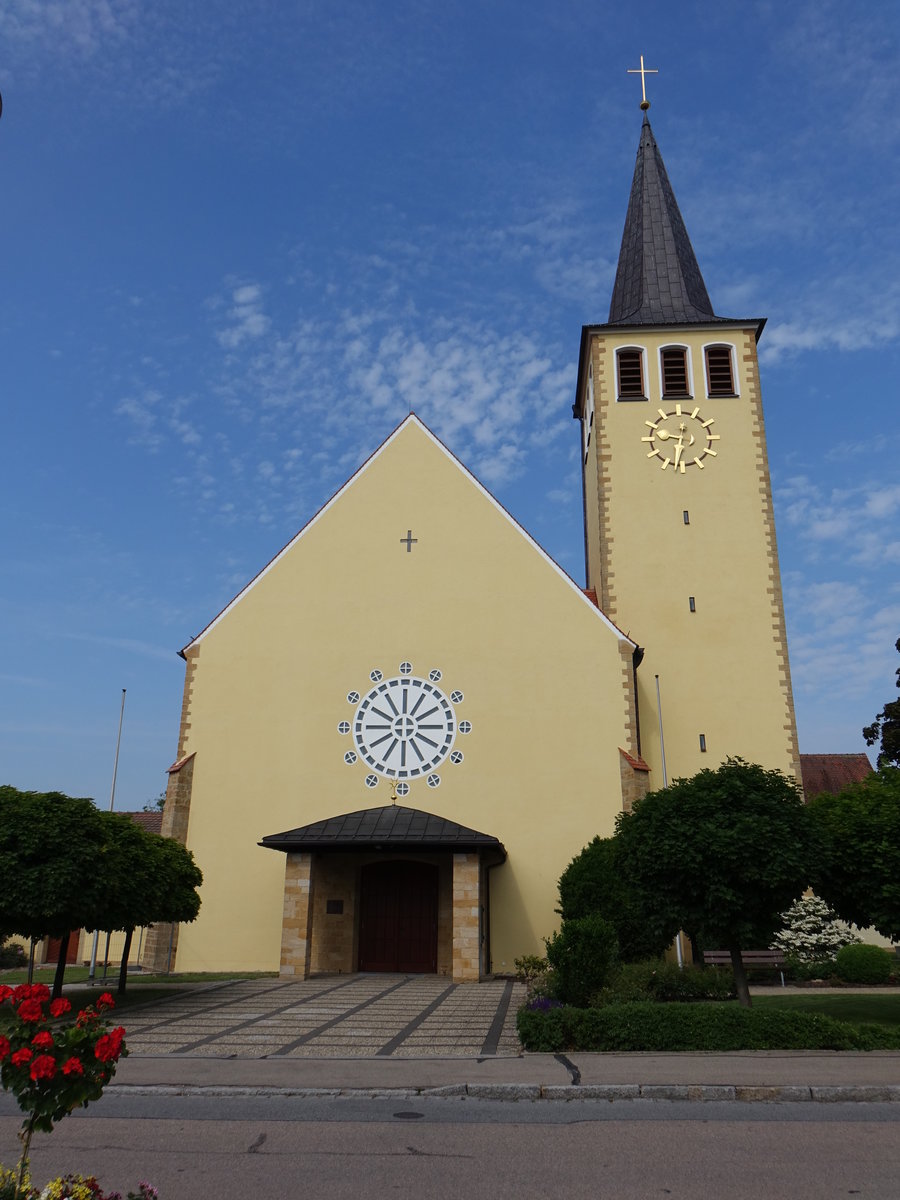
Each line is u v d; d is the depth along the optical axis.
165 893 20.88
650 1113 10.47
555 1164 8.46
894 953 28.95
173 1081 11.90
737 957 16.77
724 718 30.16
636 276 37.72
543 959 24.64
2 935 18.00
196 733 27.69
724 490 32.62
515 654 27.78
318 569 28.94
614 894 21.98
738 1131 9.63
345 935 26.42
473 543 28.86
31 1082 6.52
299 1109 10.66
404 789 26.89
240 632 28.48
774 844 15.91
